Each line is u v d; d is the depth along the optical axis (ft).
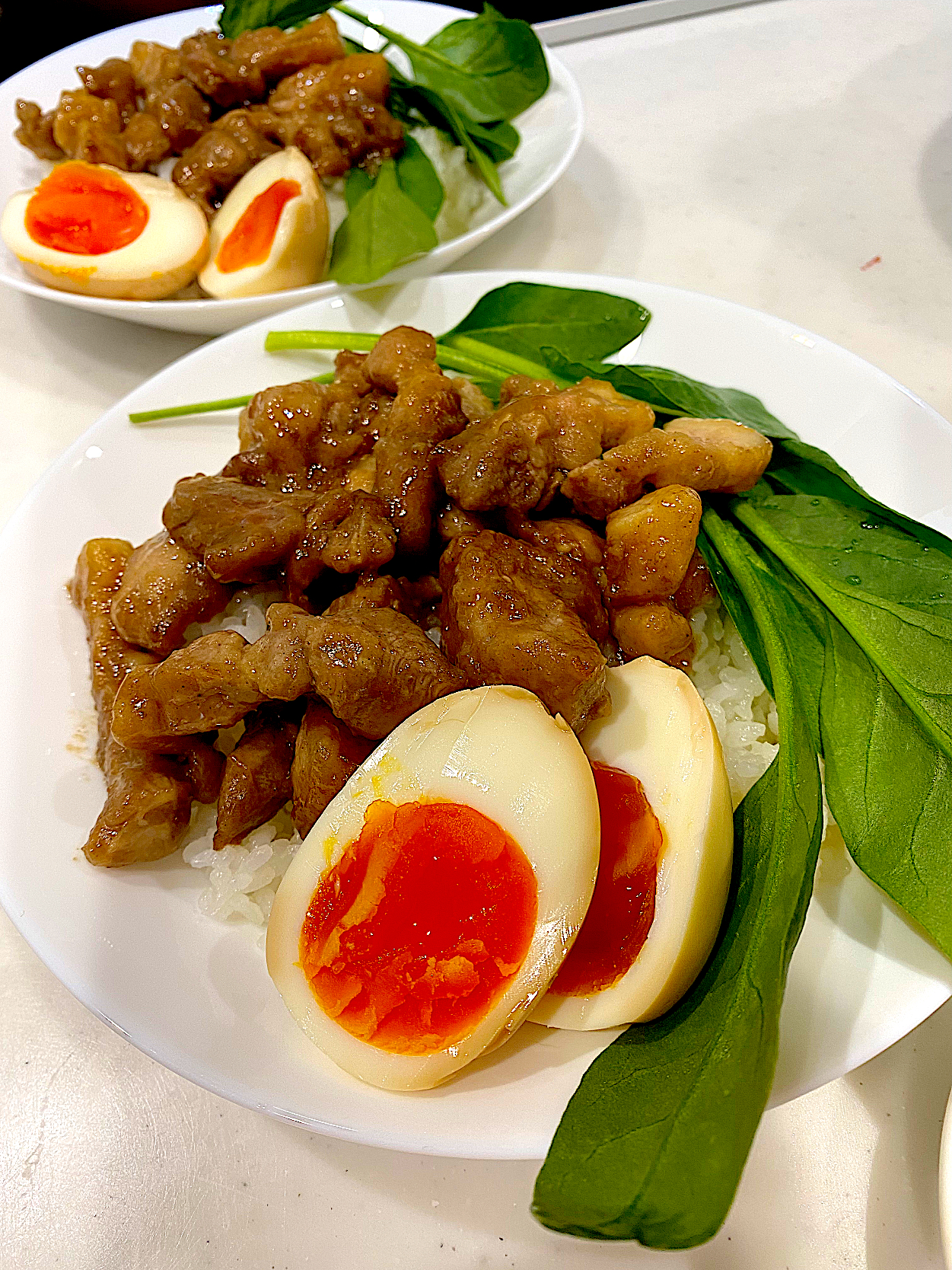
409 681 0.50
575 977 0.47
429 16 1.10
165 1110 0.54
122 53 1.13
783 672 0.51
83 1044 0.57
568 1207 0.38
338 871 0.48
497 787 0.47
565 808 0.46
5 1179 0.53
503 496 0.56
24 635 0.64
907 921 0.46
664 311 0.73
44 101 1.10
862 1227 0.48
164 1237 0.50
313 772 0.53
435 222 0.91
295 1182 0.51
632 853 0.48
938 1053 0.51
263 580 0.60
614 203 1.03
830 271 0.93
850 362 0.68
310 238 0.87
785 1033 0.44
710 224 0.99
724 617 0.63
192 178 0.94
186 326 0.86
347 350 0.73
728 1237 0.48
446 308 0.79
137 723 0.54
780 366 0.70
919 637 0.50
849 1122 0.50
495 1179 0.50
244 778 0.55
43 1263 0.50
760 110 1.11
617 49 1.22
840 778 0.48
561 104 0.99
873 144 1.06
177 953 0.51
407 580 0.60
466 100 0.98
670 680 0.51
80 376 0.91
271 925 0.49
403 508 0.57
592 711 0.51
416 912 0.47
